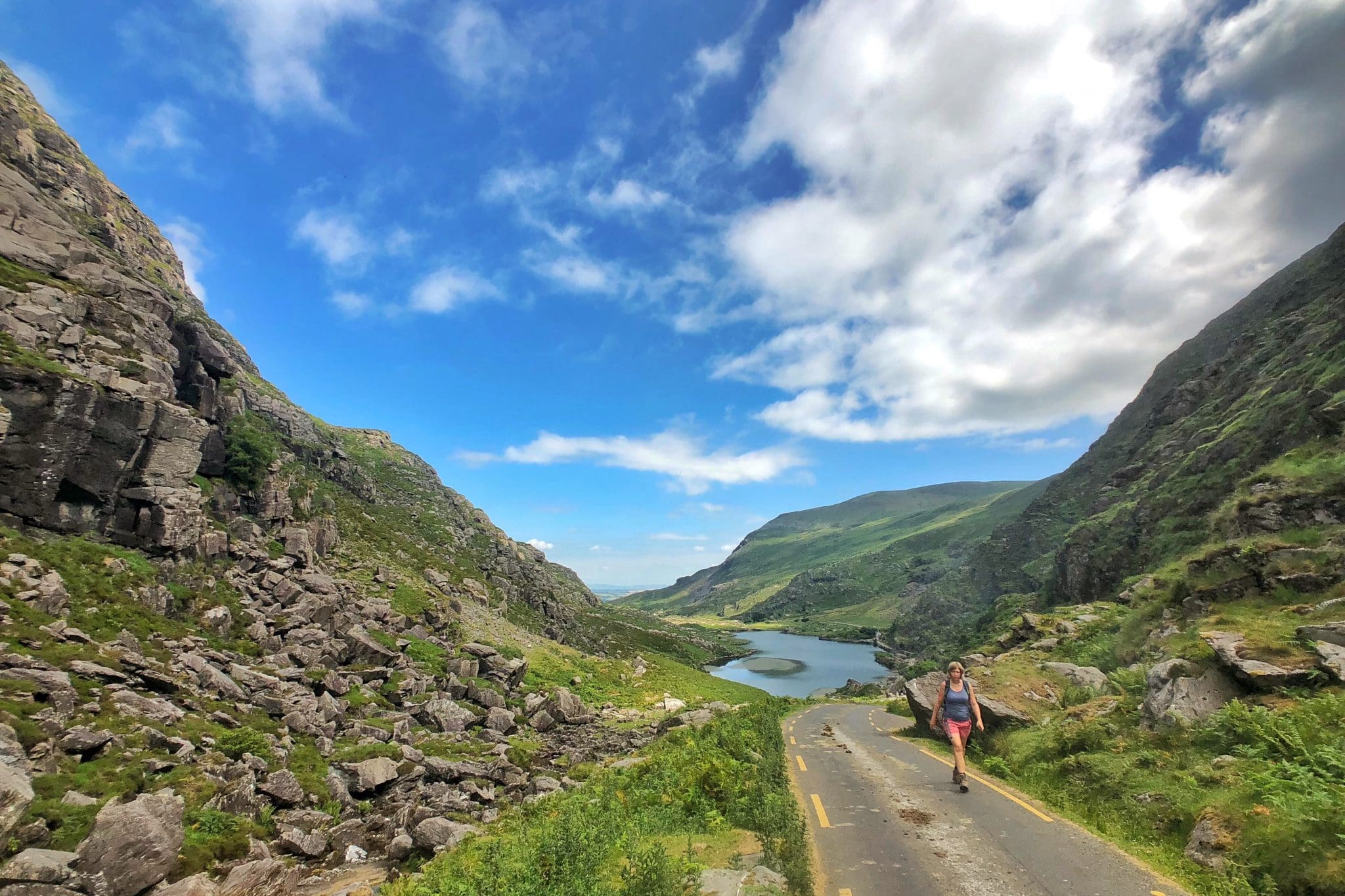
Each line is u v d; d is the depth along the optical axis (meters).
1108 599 53.75
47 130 84.00
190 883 15.29
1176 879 8.20
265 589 44.22
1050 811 11.94
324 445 110.00
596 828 12.03
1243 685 13.28
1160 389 113.12
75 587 28.91
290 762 25.97
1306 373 40.72
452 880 14.18
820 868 9.13
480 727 43.53
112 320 40.25
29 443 31.62
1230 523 25.33
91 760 18.80
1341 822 7.55
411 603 63.31
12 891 12.41
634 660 103.12
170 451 39.12
